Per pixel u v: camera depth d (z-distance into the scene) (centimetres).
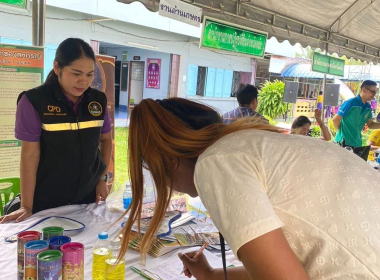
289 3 364
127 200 177
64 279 107
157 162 80
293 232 71
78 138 185
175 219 162
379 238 68
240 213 64
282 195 71
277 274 59
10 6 223
